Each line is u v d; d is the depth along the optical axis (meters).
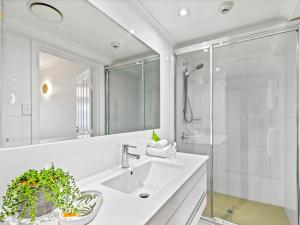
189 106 2.02
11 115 0.65
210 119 1.93
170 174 1.18
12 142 0.65
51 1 0.79
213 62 1.88
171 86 2.00
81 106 0.96
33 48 0.73
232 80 1.92
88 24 0.98
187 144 2.04
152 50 1.61
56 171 0.61
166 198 0.68
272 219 1.69
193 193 1.06
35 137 0.73
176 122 2.07
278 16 1.48
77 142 0.88
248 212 1.80
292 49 1.55
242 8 1.38
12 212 0.49
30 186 0.52
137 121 1.42
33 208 0.49
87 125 0.98
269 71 1.79
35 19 0.74
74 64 0.92
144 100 1.51
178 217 0.82
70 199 0.59
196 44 1.88
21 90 0.69
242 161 1.98
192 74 1.99
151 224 0.57
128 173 1.05
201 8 1.38
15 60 0.67
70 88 0.89
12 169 0.63
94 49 1.03
